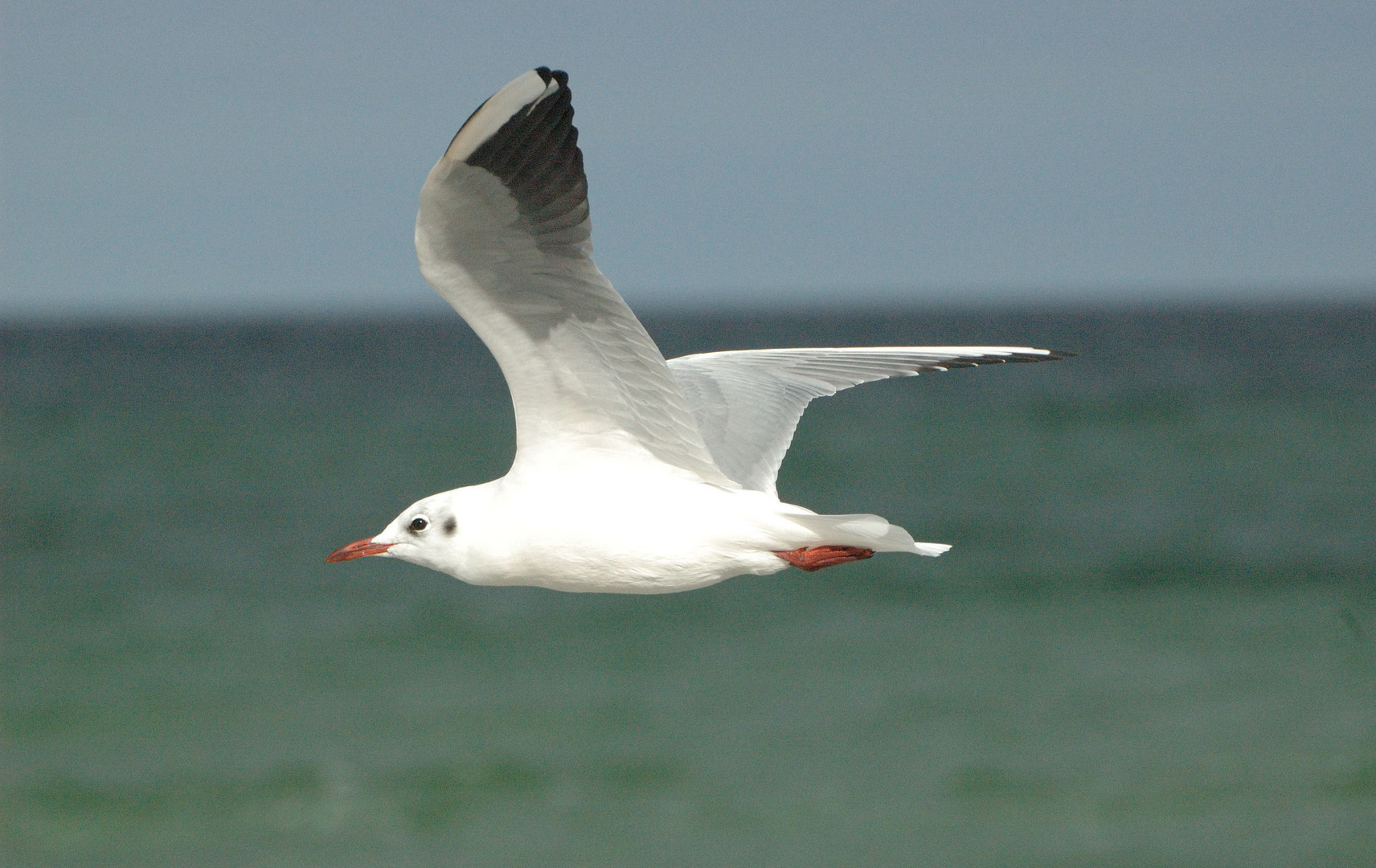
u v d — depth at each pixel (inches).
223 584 949.2
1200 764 566.9
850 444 1662.2
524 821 539.2
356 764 595.5
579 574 217.3
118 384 2746.1
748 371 265.3
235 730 642.2
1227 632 786.2
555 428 213.8
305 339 5659.5
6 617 863.1
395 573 981.2
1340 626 792.3
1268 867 480.4
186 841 534.9
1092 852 493.7
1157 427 1760.6
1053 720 626.8
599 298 192.2
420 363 3491.6
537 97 173.6
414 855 515.2
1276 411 1898.4
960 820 523.8
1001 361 252.8
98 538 1117.1
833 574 963.3
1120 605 860.6
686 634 800.3
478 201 180.5
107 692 701.3
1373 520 1130.7
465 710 665.6
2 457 1595.7
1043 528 1128.8
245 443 1694.1
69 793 570.6
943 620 829.8
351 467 1491.1
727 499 213.5
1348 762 560.7
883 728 624.7
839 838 514.6
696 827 525.0
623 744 612.1
